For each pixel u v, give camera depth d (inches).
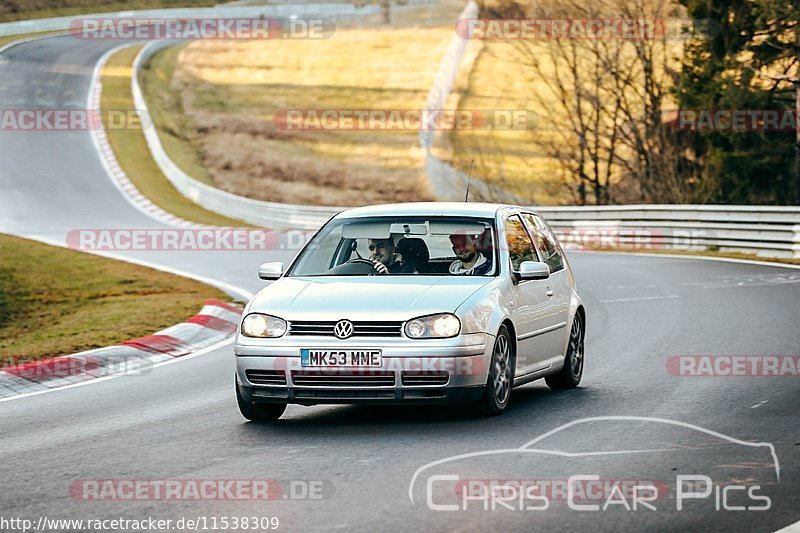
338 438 1058.1
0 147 7332.7
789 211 3257.9
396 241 1227.2
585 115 6245.1
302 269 1230.9
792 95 4901.6
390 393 1075.9
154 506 818.2
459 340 1076.5
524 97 7332.7
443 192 6466.5
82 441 1107.3
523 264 1209.4
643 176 5910.4
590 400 1235.2
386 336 1076.5
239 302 2468.0
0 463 1009.5
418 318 1079.6
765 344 1610.5
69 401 1402.6
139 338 1966.0
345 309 1092.5
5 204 5949.8
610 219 4271.7
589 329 1892.2
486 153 6727.4
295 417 1203.9
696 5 4936.0
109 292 2861.7
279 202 6894.7
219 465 955.3
